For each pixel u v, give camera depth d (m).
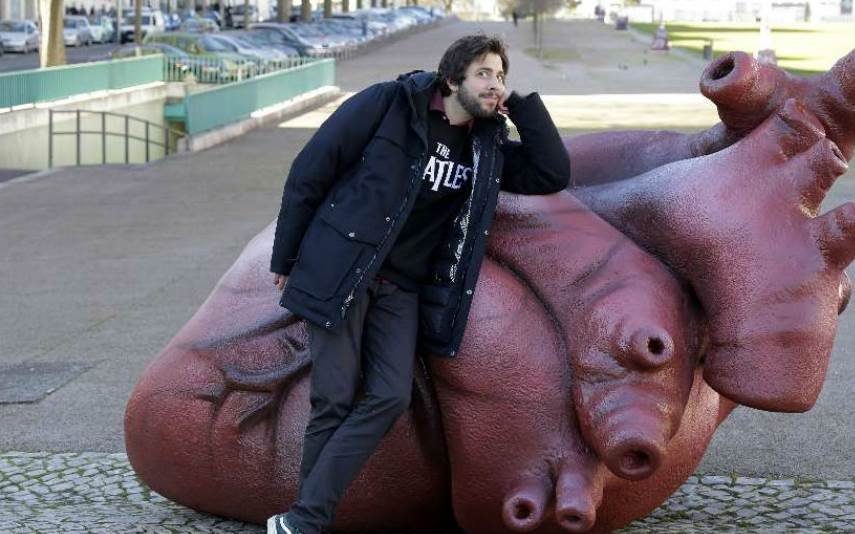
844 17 93.81
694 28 79.00
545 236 4.39
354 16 70.62
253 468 4.73
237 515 4.96
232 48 40.22
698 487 5.80
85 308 10.34
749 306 4.09
